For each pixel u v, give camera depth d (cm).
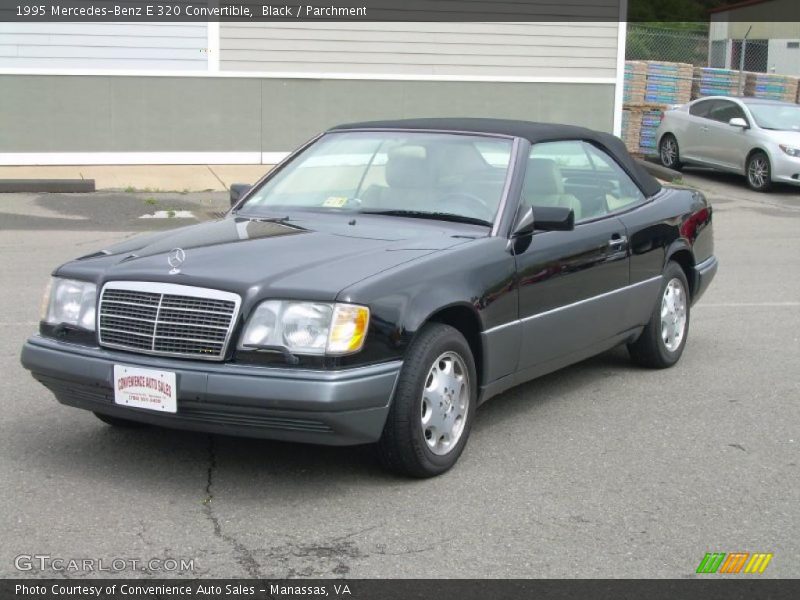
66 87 1706
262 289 454
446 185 577
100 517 448
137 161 1755
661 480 507
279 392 438
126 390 464
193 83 1755
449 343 493
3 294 903
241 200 621
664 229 683
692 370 714
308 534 435
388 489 485
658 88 2192
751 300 961
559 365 600
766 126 1839
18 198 1472
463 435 514
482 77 1878
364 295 455
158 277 469
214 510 457
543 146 605
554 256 568
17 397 617
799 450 555
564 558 418
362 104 1839
